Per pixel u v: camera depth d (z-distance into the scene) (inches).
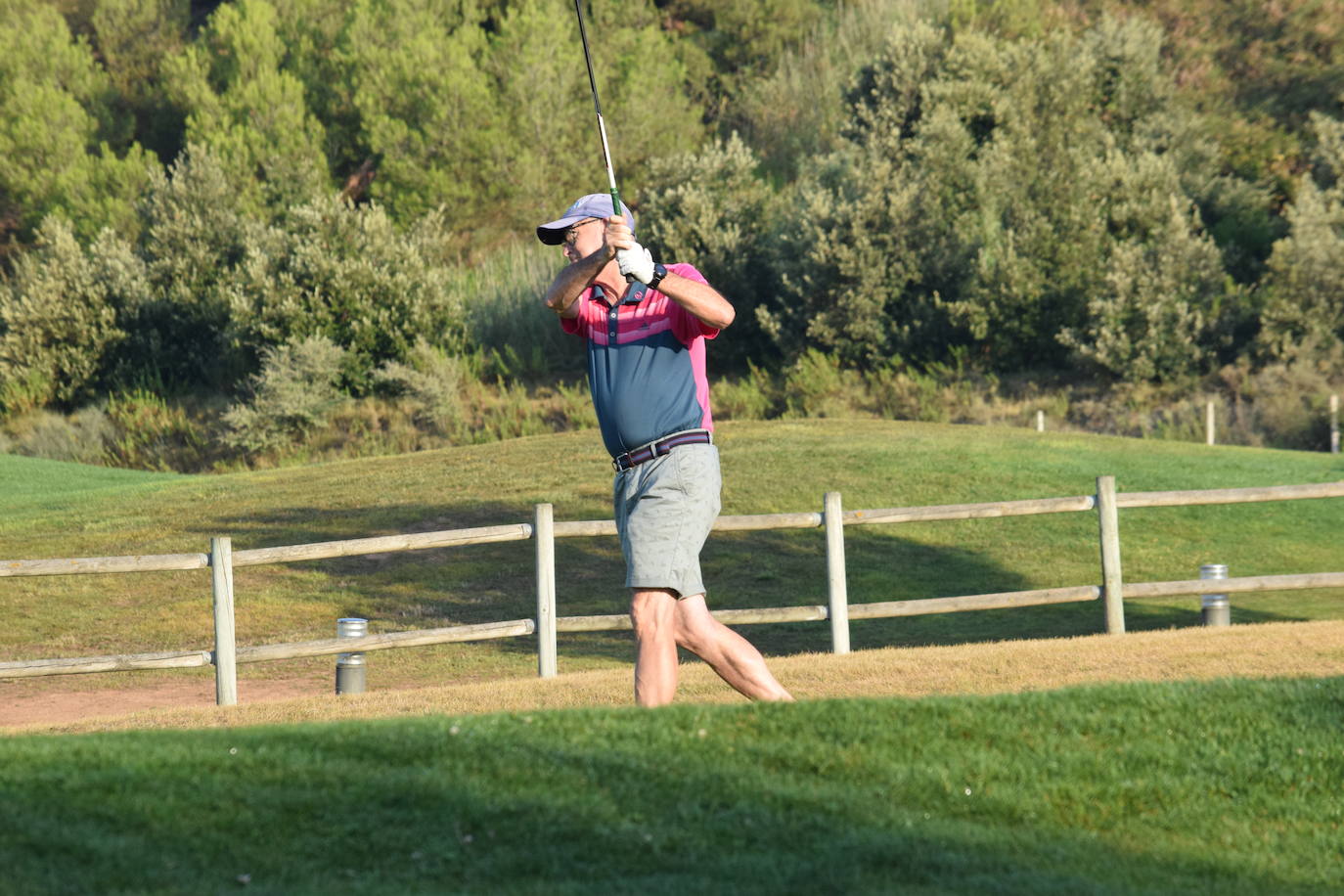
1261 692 421.7
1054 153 3474.4
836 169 3540.8
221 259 3718.0
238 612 1254.9
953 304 3216.0
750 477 1771.7
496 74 4237.2
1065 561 1390.3
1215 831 336.2
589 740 356.5
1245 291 3088.1
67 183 4197.8
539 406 3440.0
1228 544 1440.7
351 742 352.5
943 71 3666.3
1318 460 1865.2
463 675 1010.7
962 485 1689.2
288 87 4318.4
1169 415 2819.9
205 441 3395.7
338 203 3516.2
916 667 689.6
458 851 289.3
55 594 1338.6
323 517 1663.4
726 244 3449.8
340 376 3385.8
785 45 4916.3
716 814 315.6
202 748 346.0
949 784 345.7
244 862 278.2
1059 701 406.0
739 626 1186.0
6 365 3570.4
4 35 4549.7
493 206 4143.7
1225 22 4146.2
